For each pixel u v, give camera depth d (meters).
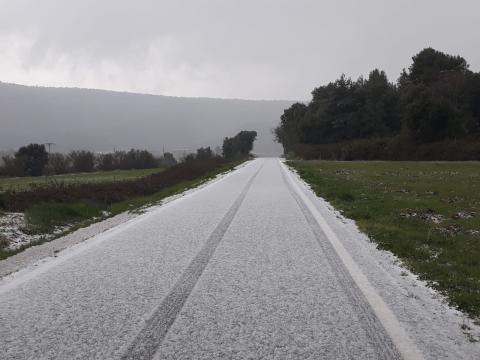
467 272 7.25
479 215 13.30
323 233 10.12
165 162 97.56
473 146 58.59
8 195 17.33
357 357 4.07
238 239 9.48
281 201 16.23
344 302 5.52
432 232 10.62
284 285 6.23
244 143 114.19
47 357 4.10
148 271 7.03
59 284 6.39
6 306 5.49
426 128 65.31
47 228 13.25
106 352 4.19
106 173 60.25
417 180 25.31
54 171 74.62
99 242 9.48
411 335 4.56
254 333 4.60
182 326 4.80
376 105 85.56
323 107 90.62
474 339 4.48
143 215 13.88
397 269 7.19
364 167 41.00
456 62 87.44
